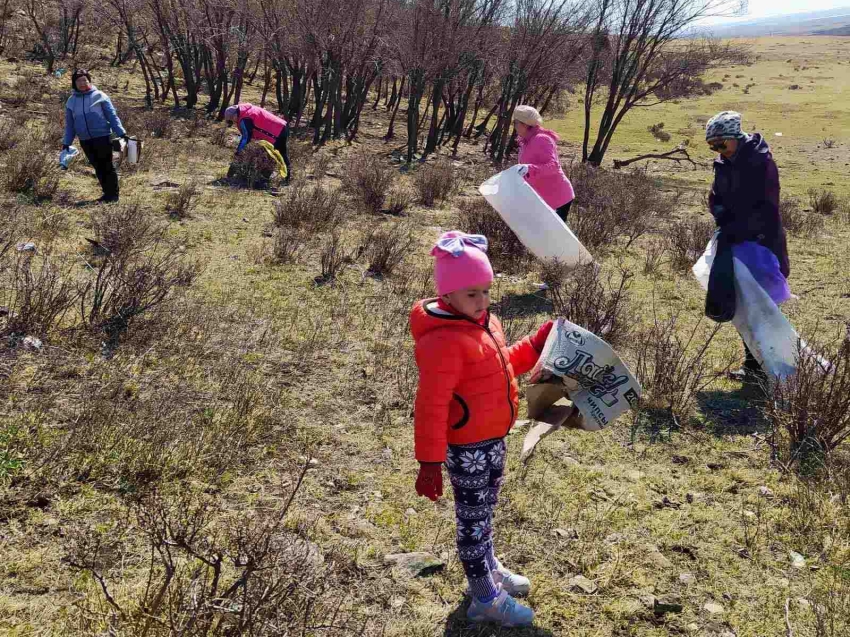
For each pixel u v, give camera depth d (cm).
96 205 912
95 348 496
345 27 2008
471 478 277
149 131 1645
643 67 2284
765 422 498
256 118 1213
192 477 371
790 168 2183
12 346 477
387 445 436
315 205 988
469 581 296
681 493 408
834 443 445
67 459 363
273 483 381
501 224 921
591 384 299
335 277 745
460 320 265
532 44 2100
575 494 399
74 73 896
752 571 342
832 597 317
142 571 298
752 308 526
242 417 434
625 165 2314
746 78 6244
